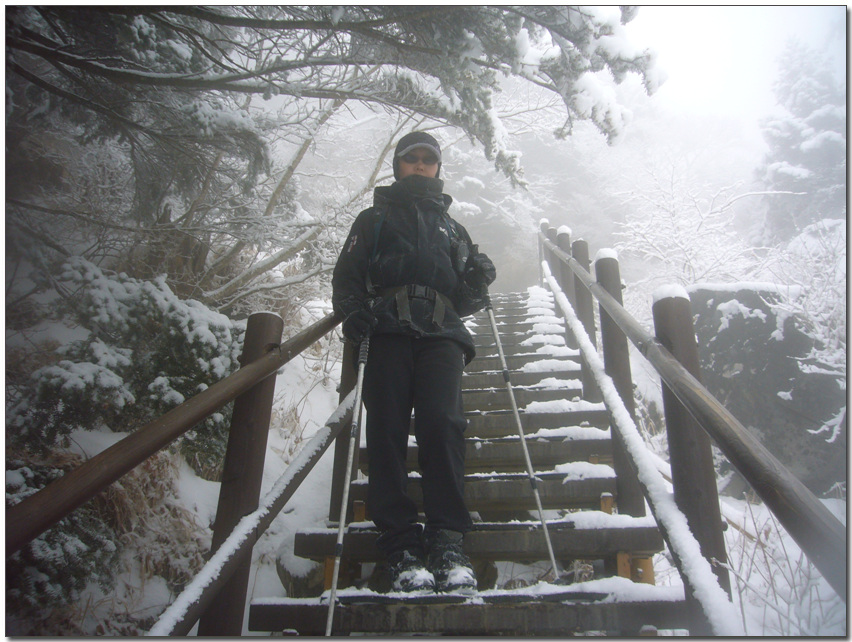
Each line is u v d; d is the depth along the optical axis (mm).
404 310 1855
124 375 2432
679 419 1622
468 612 1534
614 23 2420
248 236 3623
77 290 2428
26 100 2557
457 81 2684
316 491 3221
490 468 2801
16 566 1744
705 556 1499
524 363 3982
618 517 1979
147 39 2373
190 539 2496
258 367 1724
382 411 1818
